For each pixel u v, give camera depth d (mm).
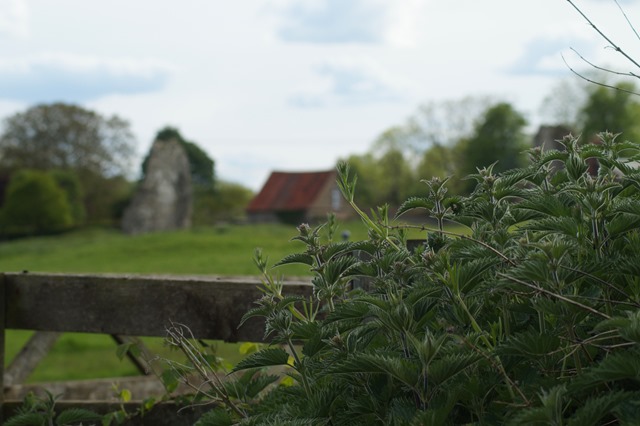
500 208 2092
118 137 81375
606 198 1942
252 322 3316
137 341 3592
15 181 68750
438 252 2004
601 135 2281
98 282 3531
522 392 1788
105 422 3326
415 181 76000
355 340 2031
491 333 1940
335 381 2137
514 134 69312
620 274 1901
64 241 47062
